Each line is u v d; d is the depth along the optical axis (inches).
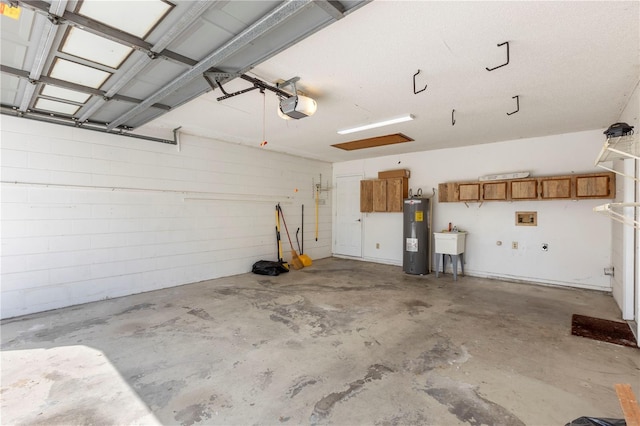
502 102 140.0
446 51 96.0
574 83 119.0
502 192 206.1
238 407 76.7
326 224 312.3
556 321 134.3
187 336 118.3
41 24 71.8
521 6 74.4
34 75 96.1
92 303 159.0
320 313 145.0
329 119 168.2
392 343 112.7
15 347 108.6
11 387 84.6
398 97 134.6
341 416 73.4
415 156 258.4
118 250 171.0
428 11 76.2
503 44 91.7
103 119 150.3
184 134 200.2
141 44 80.1
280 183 264.7
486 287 194.1
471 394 81.8
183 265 199.9
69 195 154.0
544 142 199.3
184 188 200.4
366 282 207.8
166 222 191.6
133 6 66.6
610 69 107.0
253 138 214.1
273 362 98.8
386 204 265.9
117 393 82.1
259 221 247.4
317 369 94.7
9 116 136.9
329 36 87.4
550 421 71.4
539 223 201.6
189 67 93.5
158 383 86.9
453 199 228.7
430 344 111.8
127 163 174.4
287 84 118.7
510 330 124.3
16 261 139.2
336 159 297.7
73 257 155.3
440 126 179.5
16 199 139.2
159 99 116.4
